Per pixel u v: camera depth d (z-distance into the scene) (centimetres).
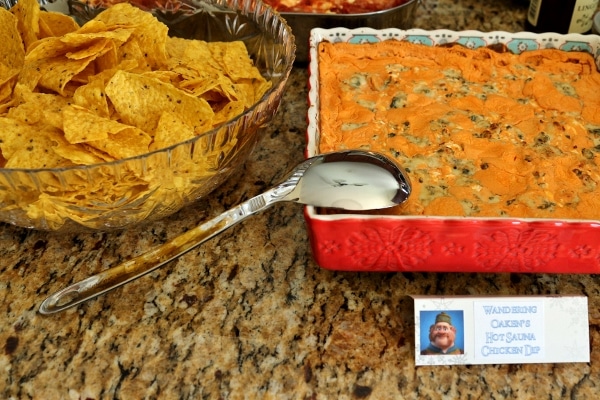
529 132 86
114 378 66
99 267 77
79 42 80
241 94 85
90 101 76
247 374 67
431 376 67
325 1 113
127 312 73
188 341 70
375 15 105
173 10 107
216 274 77
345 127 86
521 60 99
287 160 94
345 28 100
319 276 77
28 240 81
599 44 97
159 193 72
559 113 89
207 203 87
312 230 68
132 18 87
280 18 93
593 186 77
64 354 68
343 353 69
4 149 72
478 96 92
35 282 76
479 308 66
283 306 74
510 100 91
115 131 70
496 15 134
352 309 74
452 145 83
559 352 67
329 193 73
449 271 74
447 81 95
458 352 67
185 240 75
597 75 96
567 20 115
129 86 75
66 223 73
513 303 67
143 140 73
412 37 100
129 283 76
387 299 75
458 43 100
